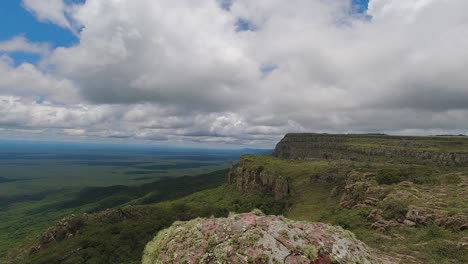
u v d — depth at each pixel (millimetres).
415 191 44781
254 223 10375
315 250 9562
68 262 73938
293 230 10219
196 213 110688
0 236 159000
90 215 107125
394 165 96750
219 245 9727
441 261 20656
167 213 109688
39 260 77125
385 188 49812
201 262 9438
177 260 10062
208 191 169375
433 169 77000
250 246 9328
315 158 175875
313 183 103438
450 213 29203
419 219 30344
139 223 97750
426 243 24453
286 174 120875
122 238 86688
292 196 104188
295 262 9039
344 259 9953
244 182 141625
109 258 77500
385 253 23688
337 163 119250
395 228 30719
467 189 42688
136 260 76375
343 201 59969
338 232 11484
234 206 120062
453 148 143250
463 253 21281
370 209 41531
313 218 58000
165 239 11539
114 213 107438
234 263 8992
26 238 140250
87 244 82938
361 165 101875
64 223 100000
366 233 31453
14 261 92688
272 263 8820
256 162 148750
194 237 10633
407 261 21297
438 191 44000
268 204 107250
